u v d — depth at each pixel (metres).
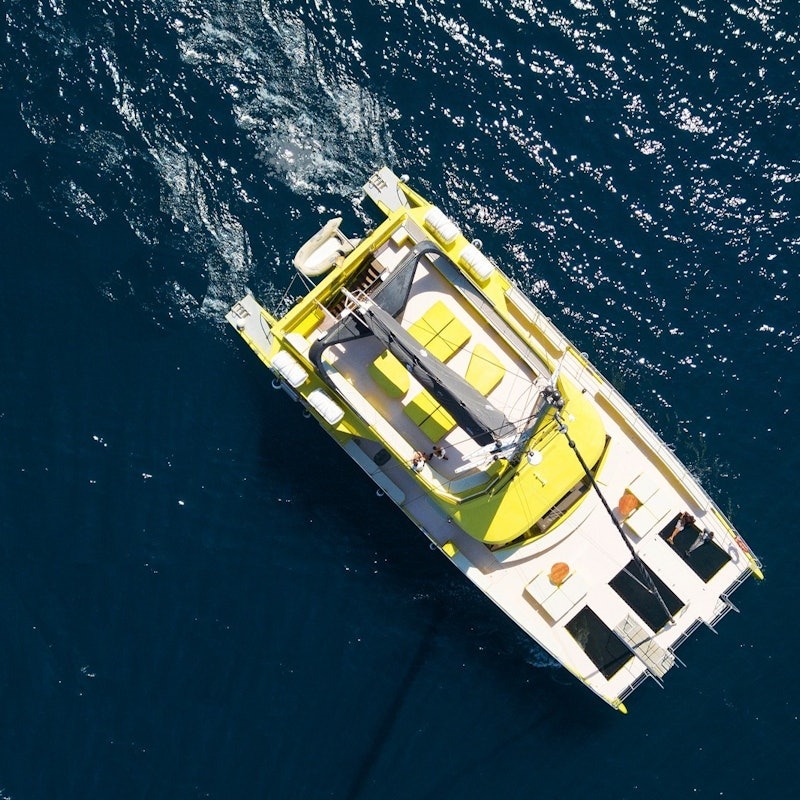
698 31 29.25
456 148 29.02
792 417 28.48
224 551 28.64
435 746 28.25
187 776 27.86
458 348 25.30
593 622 25.84
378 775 28.08
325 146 29.14
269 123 29.22
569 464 25.27
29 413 28.83
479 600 28.78
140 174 29.22
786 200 28.97
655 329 28.66
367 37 29.19
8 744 27.88
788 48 29.12
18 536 28.59
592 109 29.22
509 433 24.56
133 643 28.34
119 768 27.84
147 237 29.12
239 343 28.83
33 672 28.19
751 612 28.25
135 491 28.75
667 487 26.05
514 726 28.34
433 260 25.55
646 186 29.05
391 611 28.66
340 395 25.11
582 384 26.41
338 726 28.19
